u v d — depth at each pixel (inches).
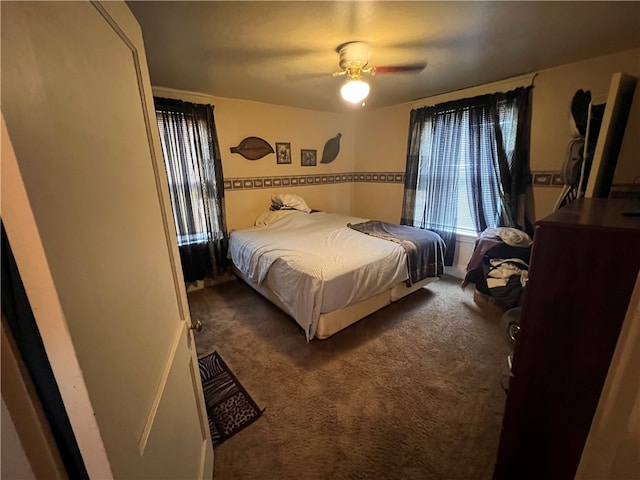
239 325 99.7
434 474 50.6
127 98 27.2
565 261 30.5
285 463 52.7
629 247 26.9
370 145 167.8
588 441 26.4
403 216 150.2
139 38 32.0
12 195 12.2
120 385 19.8
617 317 28.5
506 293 95.9
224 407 64.9
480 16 62.2
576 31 70.5
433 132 131.2
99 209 19.5
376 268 91.6
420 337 89.8
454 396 67.0
